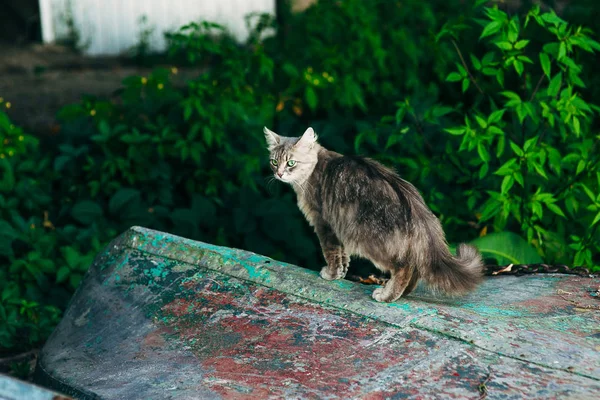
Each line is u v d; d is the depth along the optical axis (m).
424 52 9.06
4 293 5.67
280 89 8.69
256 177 7.21
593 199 5.14
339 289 3.79
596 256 5.81
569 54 6.16
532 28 6.72
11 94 11.41
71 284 5.88
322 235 4.07
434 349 3.21
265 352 3.38
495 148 5.95
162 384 3.29
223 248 4.27
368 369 3.13
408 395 2.92
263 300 3.78
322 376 3.13
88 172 7.13
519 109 5.25
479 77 6.63
